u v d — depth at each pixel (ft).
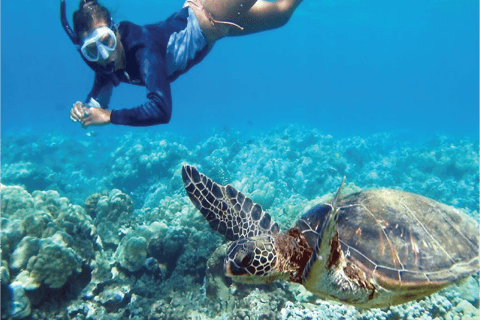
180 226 28.04
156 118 12.30
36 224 21.79
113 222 30.14
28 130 133.28
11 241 20.66
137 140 77.41
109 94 15.62
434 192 44.93
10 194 24.56
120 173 49.39
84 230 24.32
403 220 11.34
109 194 33.76
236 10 16.34
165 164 49.88
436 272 10.54
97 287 22.34
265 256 8.59
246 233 11.25
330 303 18.37
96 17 12.44
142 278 23.53
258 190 33.58
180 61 15.21
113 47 12.64
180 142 88.53
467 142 68.13
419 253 10.73
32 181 46.47
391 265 10.27
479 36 288.51
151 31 14.08
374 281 9.91
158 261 24.39
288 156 58.13
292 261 9.32
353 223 11.18
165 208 34.47
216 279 20.99
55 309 20.49
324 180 46.32
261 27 19.25
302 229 10.11
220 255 20.88
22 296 18.74
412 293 10.54
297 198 37.68
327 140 70.28
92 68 13.89
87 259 22.67
